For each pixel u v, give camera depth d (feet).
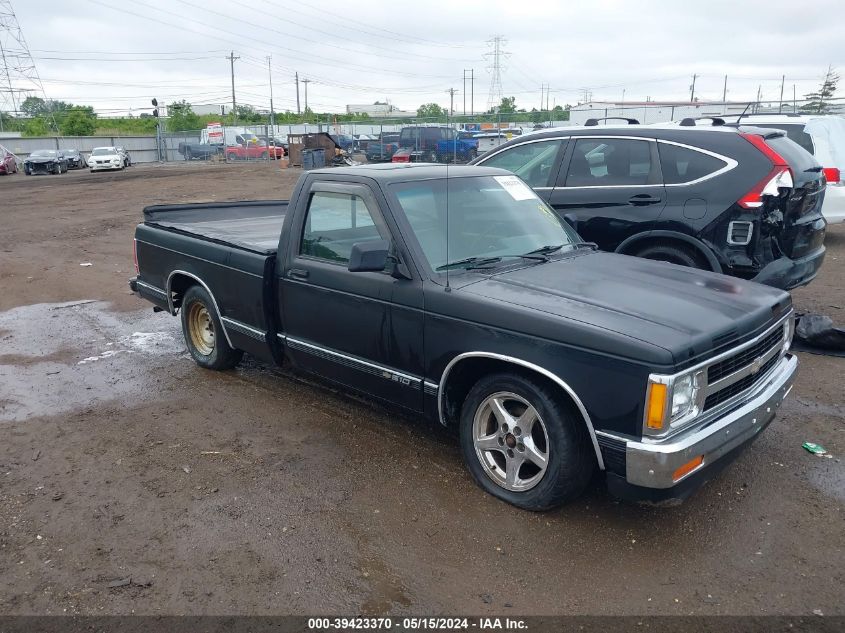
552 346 11.44
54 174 120.06
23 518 12.92
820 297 26.58
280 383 19.43
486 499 13.05
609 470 11.19
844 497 13.03
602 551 11.50
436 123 113.19
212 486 13.88
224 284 18.25
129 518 12.83
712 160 20.01
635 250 21.27
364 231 14.61
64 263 38.83
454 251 14.14
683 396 10.66
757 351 12.39
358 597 10.59
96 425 17.01
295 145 111.75
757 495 13.12
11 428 16.98
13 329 25.98
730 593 10.48
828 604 10.21
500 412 12.67
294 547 11.80
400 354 13.92
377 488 13.58
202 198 69.87
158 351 22.84
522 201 16.49
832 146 34.71
